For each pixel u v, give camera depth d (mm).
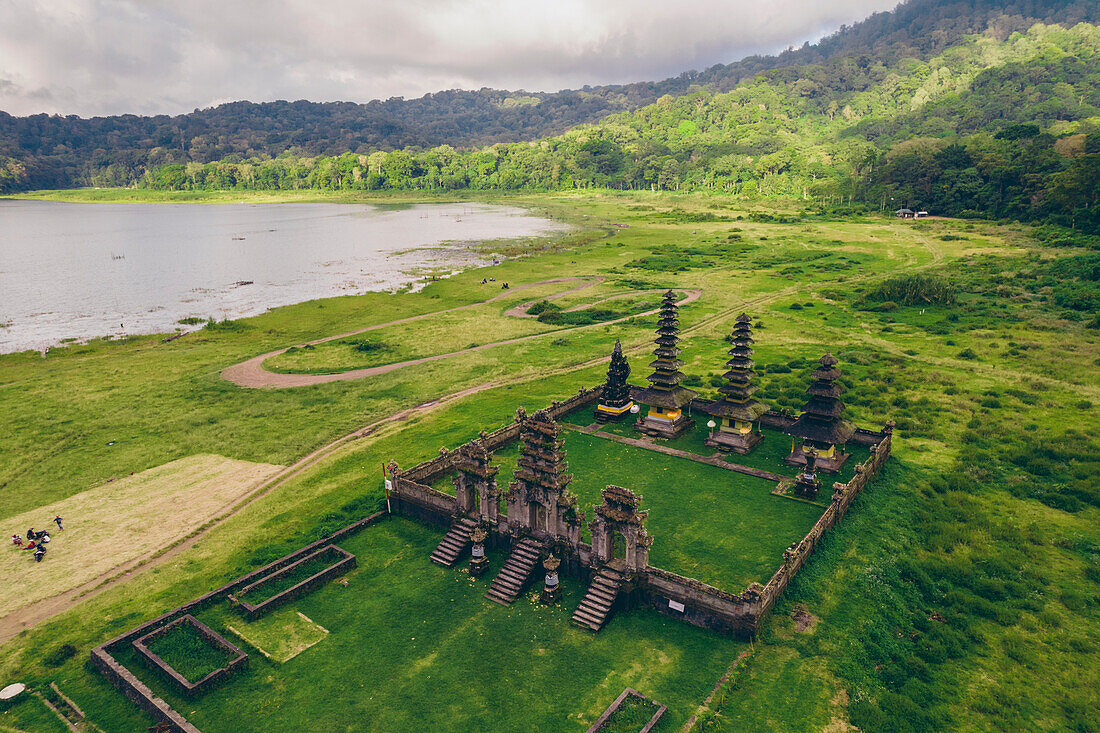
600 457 58188
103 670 35000
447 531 48250
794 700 31797
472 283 152625
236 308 133750
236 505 53750
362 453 62594
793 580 40375
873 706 30938
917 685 32344
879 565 42094
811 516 47750
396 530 49125
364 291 147750
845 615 37625
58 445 66562
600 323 115312
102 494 56281
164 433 69500
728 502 49844
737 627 36094
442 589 42000
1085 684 32625
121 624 39062
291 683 34156
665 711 31266
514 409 71938
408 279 161125
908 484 54062
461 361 92875
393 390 81500
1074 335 95500
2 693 33469
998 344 94062
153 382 86875
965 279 137000
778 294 135000
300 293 147625
